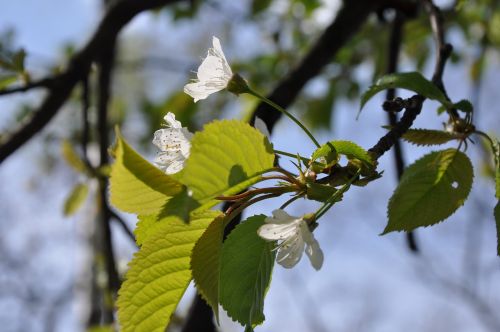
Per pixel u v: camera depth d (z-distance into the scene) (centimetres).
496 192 73
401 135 72
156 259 68
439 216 73
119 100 191
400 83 72
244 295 68
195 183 65
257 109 94
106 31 109
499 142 74
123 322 68
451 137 74
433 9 86
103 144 118
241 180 66
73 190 112
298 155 68
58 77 103
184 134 70
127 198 66
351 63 159
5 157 101
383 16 110
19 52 98
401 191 73
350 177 68
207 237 68
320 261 67
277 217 67
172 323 111
